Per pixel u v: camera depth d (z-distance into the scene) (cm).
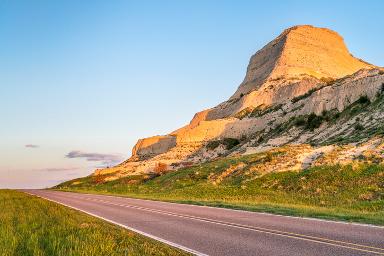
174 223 1666
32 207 2711
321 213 1839
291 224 1499
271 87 17838
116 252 1013
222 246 1109
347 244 1057
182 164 12331
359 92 8762
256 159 5609
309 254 960
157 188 6078
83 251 959
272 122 11700
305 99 11525
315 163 4159
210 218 1800
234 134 13350
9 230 1448
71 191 6372
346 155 4100
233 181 4669
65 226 1579
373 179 3177
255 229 1401
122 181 9806
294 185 3681
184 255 990
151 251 1033
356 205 2327
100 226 1587
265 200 3162
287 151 5634
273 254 979
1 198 3897
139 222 1733
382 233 1224
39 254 995
